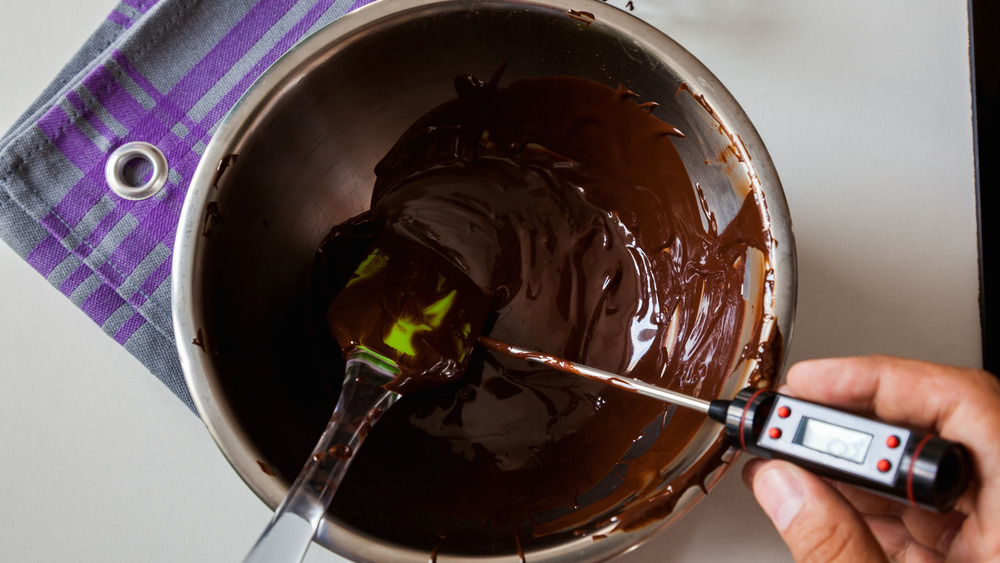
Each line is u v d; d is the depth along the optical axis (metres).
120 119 0.61
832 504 0.46
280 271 0.56
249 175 0.53
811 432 0.45
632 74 0.54
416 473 0.55
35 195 0.60
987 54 0.63
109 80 0.61
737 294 0.53
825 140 0.64
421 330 0.57
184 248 0.51
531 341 0.59
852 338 0.61
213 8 0.62
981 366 0.61
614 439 0.56
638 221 0.60
